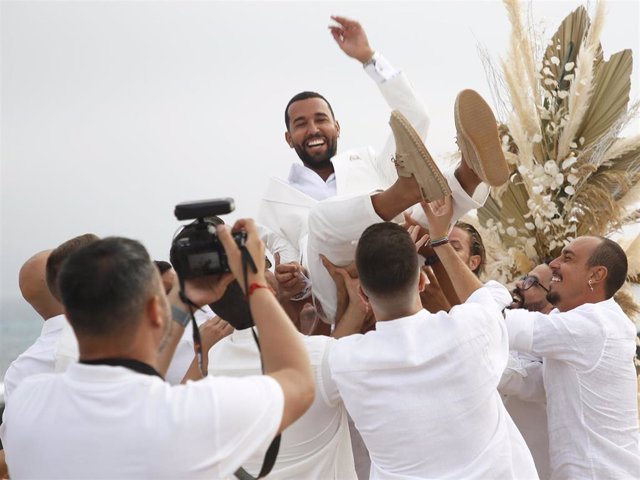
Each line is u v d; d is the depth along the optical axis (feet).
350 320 10.33
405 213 11.16
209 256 6.91
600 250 11.14
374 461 8.57
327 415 8.87
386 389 8.38
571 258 11.31
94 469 6.00
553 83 14.57
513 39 15.02
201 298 7.04
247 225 6.77
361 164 13.70
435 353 8.34
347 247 10.61
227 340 9.14
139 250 6.38
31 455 6.21
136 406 6.08
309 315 12.35
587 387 10.37
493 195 14.85
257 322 6.62
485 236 14.88
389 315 8.61
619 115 14.56
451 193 9.90
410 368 8.36
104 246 6.31
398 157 9.68
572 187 14.44
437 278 11.27
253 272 6.67
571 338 10.28
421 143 9.48
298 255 13.89
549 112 14.74
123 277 6.17
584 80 14.21
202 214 6.91
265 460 6.75
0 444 12.19
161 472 5.96
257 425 6.15
